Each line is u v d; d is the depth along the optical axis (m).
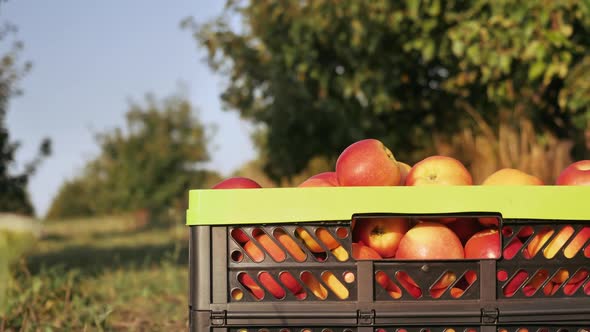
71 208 29.05
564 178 1.92
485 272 1.61
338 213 1.59
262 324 1.60
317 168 11.24
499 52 5.39
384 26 6.30
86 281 5.00
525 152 6.98
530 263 1.62
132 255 7.98
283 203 1.60
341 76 7.18
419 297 1.60
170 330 3.50
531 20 5.15
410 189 1.60
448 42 6.16
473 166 7.86
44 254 8.22
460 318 1.60
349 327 1.60
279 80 8.05
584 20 5.36
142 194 18.16
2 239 4.78
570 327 1.63
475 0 5.61
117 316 3.86
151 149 18.42
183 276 5.35
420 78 7.59
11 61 8.08
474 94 7.39
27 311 3.62
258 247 1.62
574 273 1.63
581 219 1.62
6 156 7.94
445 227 1.75
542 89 6.28
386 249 1.78
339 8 6.32
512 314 1.60
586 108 5.74
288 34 7.19
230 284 1.61
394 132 8.05
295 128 8.63
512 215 1.60
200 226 1.62
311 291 1.60
